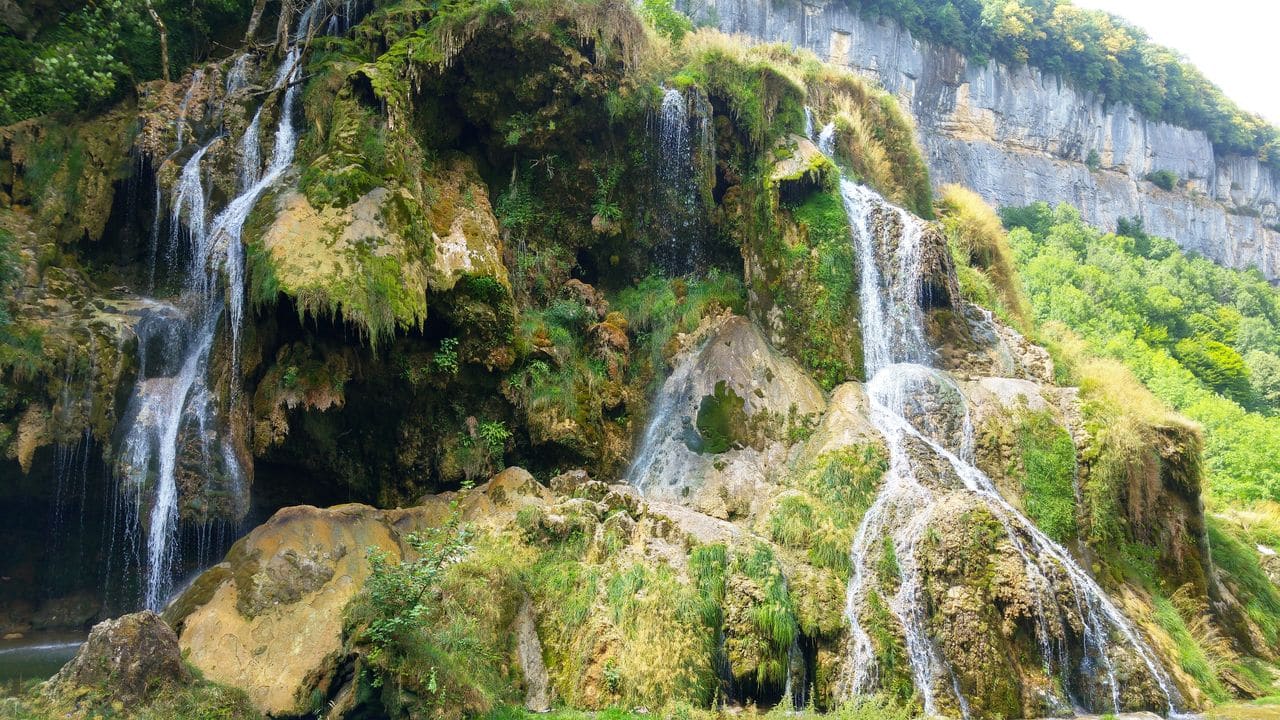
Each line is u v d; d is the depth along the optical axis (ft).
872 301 52.90
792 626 33.30
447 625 30.40
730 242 56.54
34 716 26.25
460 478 42.88
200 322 46.29
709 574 34.42
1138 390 52.54
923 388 47.52
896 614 35.09
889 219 55.42
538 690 31.40
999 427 46.21
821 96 71.92
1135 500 45.27
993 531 36.40
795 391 48.52
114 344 43.83
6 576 44.11
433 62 49.26
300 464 40.42
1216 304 186.39
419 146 47.73
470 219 47.16
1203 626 42.96
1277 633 47.03
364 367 40.11
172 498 41.75
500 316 44.37
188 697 27.86
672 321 51.96
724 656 32.73
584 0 53.01
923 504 39.09
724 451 45.68
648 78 55.26
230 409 41.57
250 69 56.03
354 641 29.30
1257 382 156.66
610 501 38.91
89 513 43.73
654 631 31.96
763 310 52.75
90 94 52.70
